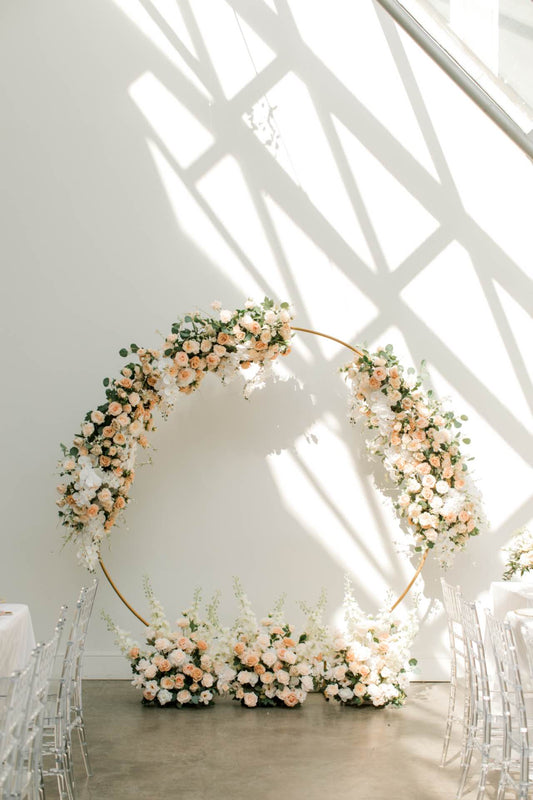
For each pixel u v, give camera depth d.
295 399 6.01
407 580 5.91
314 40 6.20
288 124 6.14
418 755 4.31
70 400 5.94
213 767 4.10
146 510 5.90
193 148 6.11
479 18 3.54
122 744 4.45
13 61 6.11
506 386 6.10
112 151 6.09
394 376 5.52
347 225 6.12
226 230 6.07
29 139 6.07
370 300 6.09
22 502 5.86
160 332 5.90
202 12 6.18
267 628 5.55
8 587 5.81
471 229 6.16
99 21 6.15
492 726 3.59
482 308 6.13
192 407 5.98
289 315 5.58
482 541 5.98
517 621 3.89
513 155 6.20
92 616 5.81
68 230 6.04
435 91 6.19
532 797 3.47
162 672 5.24
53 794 3.74
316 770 4.07
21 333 5.96
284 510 5.94
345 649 5.29
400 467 5.59
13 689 2.42
